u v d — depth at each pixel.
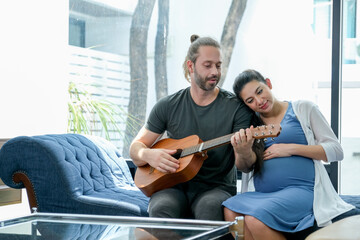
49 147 2.72
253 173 2.52
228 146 2.62
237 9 4.67
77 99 4.79
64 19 4.46
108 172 3.22
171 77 4.89
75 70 4.85
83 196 2.69
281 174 2.42
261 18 4.58
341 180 4.18
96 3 4.94
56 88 4.38
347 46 4.17
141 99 4.94
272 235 2.17
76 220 2.12
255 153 2.47
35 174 2.73
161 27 4.90
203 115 2.63
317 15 4.32
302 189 2.38
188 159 2.46
